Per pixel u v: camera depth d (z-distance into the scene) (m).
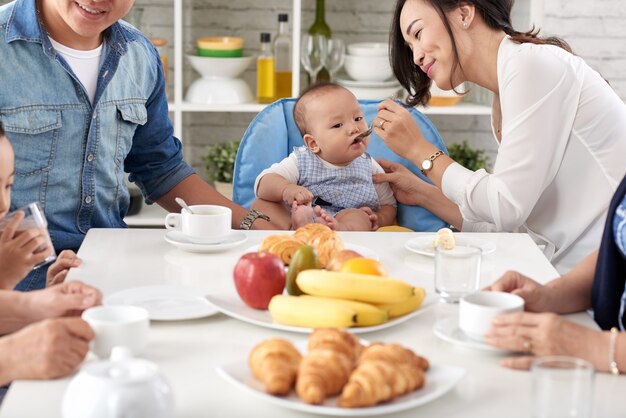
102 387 0.89
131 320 1.17
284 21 3.29
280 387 1.00
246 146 2.39
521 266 1.62
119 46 2.09
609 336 1.13
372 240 1.81
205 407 1.01
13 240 1.47
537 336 1.13
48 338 1.07
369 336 1.24
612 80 3.57
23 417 0.98
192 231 1.69
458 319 1.29
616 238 1.31
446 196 2.12
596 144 1.98
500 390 1.07
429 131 2.36
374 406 0.98
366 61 3.26
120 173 2.15
